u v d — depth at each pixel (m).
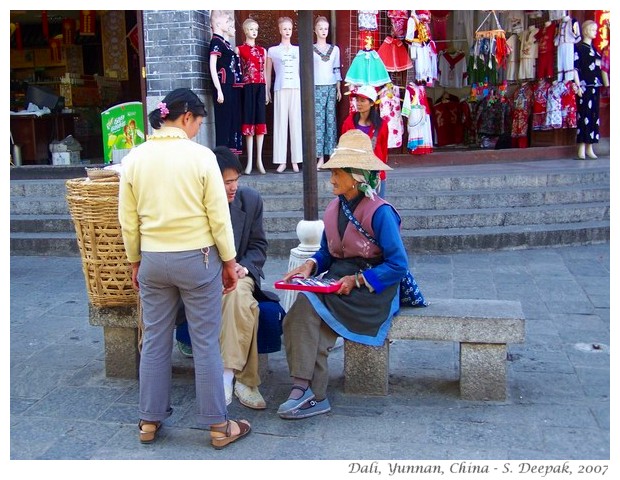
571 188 7.55
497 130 11.05
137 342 3.84
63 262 6.66
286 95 8.30
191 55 7.92
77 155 9.81
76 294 5.57
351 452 3.00
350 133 3.40
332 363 4.07
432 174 8.01
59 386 3.79
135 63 11.30
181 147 2.90
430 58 8.69
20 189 7.95
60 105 10.45
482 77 10.07
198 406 3.05
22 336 4.61
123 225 2.99
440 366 3.97
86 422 3.36
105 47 11.30
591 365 3.91
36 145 10.16
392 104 8.61
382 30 8.76
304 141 4.14
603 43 9.98
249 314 3.34
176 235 2.89
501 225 6.93
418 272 5.88
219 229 2.92
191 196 2.87
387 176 7.82
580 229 6.72
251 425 3.28
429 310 3.51
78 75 11.16
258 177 8.06
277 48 8.29
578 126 9.48
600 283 5.47
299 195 7.46
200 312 2.98
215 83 7.84
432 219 6.84
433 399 3.52
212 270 2.97
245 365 3.40
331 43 9.15
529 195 7.30
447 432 3.16
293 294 4.27
